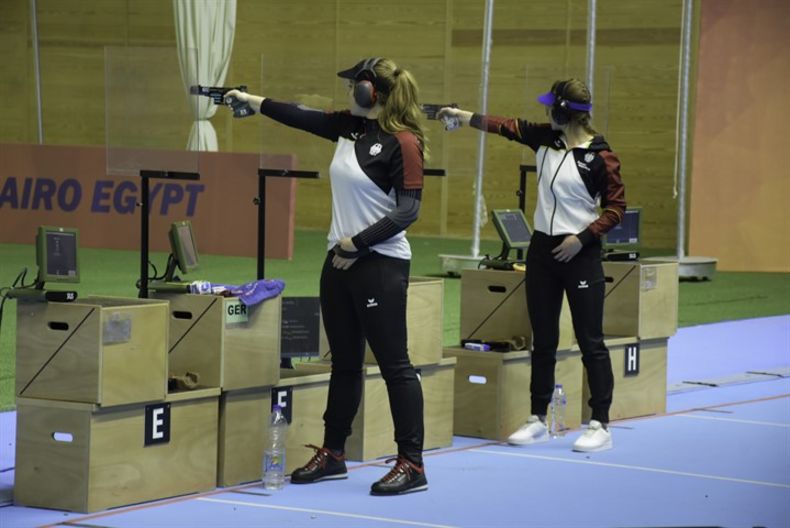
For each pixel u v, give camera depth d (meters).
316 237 24.06
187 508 6.12
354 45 25.48
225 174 19.64
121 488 6.09
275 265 18.36
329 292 6.62
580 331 7.78
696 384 10.49
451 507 6.25
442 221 25.11
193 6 18.47
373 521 5.93
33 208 20.98
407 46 25.02
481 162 17.73
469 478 6.93
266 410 6.79
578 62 23.50
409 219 6.35
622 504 6.39
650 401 9.05
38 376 6.03
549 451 7.74
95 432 5.95
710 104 20.25
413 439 6.57
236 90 7.02
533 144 7.84
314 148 8.15
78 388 5.94
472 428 8.16
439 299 7.67
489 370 8.09
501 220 8.62
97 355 5.89
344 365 6.73
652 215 23.17
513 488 6.70
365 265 6.44
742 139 20.28
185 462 6.39
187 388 6.44
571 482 6.88
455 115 8.05
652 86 23.02
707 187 20.34
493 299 8.35
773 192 20.25
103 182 20.53
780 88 20.17
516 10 23.97
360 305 6.48
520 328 8.28
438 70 11.80
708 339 13.12
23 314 6.05
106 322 5.91
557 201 7.67
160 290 6.64
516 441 7.89
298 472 6.75
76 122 27.38
